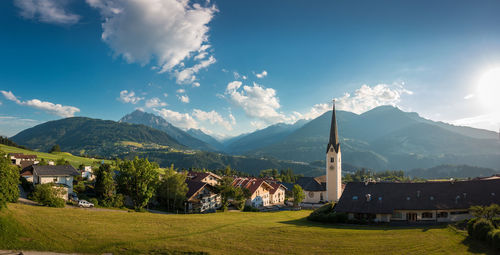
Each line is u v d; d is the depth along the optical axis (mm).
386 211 62219
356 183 73625
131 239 40000
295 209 98500
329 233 47750
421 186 68875
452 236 44531
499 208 46500
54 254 32969
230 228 50875
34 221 41281
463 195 64500
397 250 38500
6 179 40812
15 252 32188
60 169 87188
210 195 91875
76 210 55344
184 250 36812
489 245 38125
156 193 87125
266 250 38188
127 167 74875
